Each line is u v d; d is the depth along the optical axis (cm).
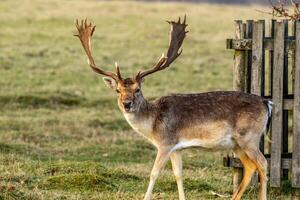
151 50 4331
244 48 1614
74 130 2539
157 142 1501
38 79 3509
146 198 1473
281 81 1595
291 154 1672
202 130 1505
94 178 1639
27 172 1741
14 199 1448
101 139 2416
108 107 2992
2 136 2364
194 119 1502
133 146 2345
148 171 1862
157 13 5534
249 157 1506
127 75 3644
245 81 1631
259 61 1605
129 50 4309
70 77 3600
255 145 1509
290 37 1627
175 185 1684
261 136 1580
